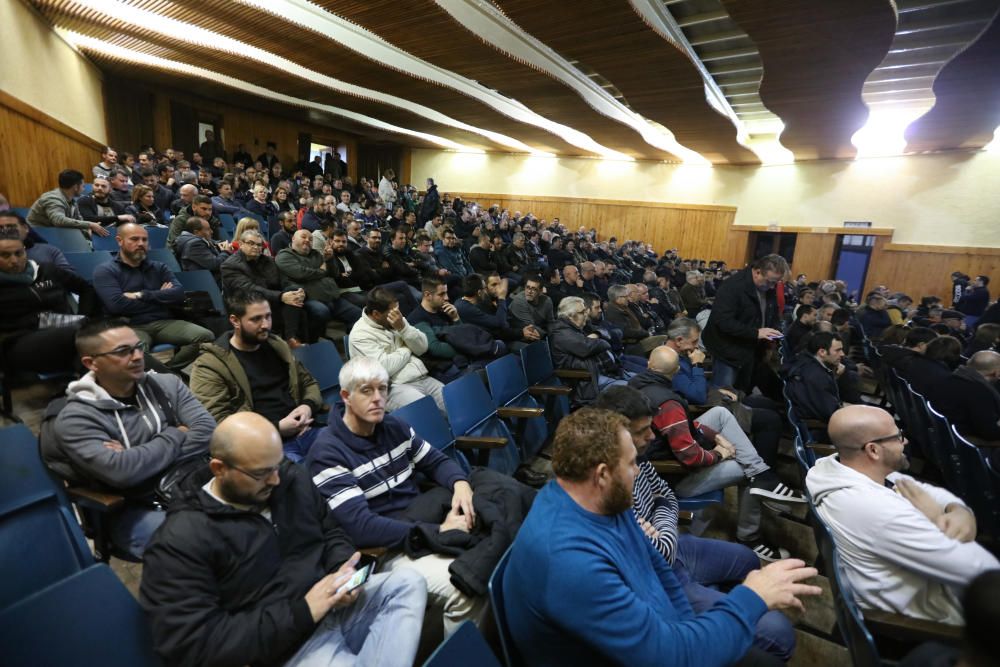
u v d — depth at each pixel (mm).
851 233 11125
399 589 1345
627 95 7477
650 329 5734
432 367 3162
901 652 1377
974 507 2254
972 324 8188
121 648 999
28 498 1372
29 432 1436
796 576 1169
